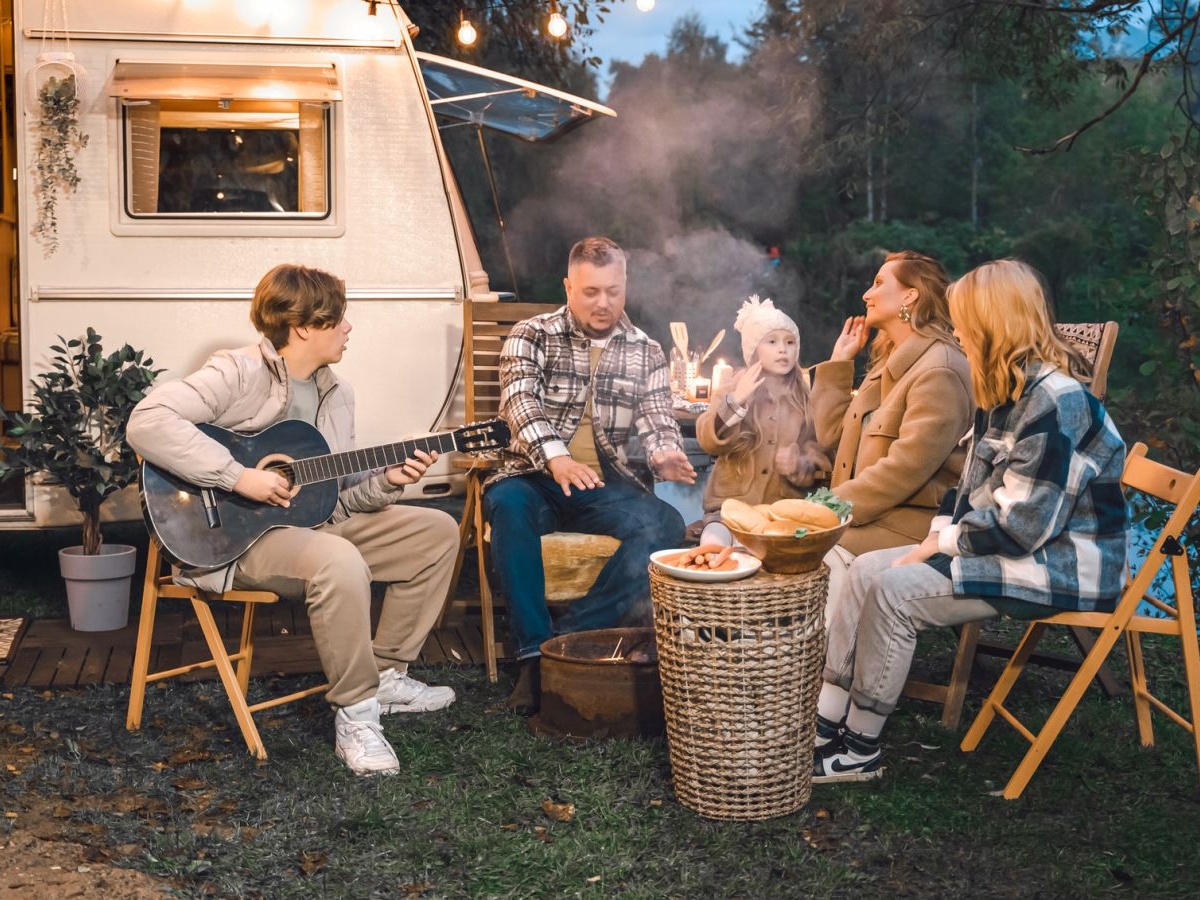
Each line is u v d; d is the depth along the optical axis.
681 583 2.96
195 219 4.91
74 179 4.81
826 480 4.10
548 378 4.22
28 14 4.77
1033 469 3.00
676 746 3.07
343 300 3.58
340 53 4.97
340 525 3.67
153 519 3.36
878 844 2.90
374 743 3.35
